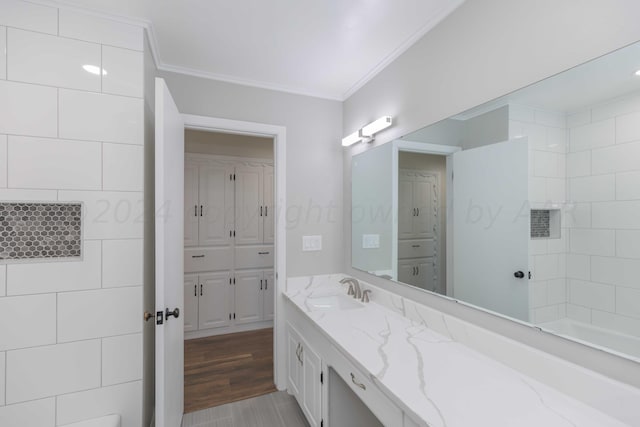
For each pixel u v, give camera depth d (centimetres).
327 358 150
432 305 155
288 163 231
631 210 85
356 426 157
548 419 84
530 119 110
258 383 235
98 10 143
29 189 134
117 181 148
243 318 347
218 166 338
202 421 190
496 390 97
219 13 147
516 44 114
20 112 133
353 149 234
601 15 90
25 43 134
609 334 88
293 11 146
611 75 88
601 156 91
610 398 85
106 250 145
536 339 106
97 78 145
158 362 135
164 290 139
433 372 109
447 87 146
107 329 145
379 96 201
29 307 133
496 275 123
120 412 147
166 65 197
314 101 241
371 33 164
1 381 129
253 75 212
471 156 134
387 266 191
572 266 98
